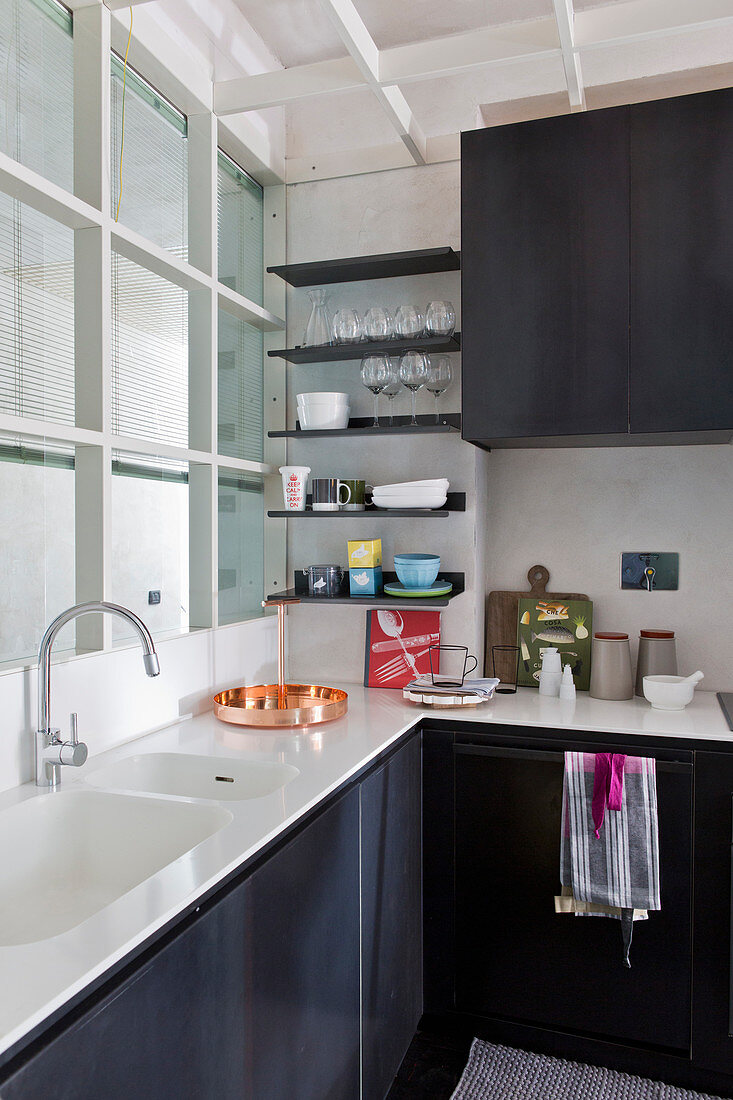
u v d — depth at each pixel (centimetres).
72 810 142
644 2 180
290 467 237
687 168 198
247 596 251
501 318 213
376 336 230
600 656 231
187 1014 103
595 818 188
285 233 260
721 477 238
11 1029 74
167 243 209
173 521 208
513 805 204
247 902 118
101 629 171
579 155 207
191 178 218
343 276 248
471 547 241
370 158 249
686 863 190
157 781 170
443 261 230
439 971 211
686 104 198
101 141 169
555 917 201
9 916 130
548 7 229
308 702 219
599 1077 194
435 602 218
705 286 197
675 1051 192
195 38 209
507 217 213
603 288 205
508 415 213
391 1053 185
